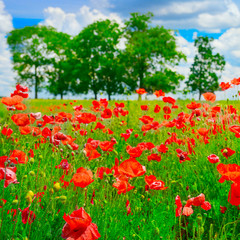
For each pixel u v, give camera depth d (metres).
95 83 39.06
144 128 4.72
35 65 43.31
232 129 3.24
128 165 2.04
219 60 42.53
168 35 38.22
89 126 5.64
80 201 2.40
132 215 2.52
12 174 1.90
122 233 2.22
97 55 38.50
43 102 18.84
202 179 3.38
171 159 4.14
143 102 12.33
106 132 4.77
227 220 2.67
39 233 1.89
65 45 41.94
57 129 3.45
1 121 4.40
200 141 4.36
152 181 2.47
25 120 3.32
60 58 44.31
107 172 2.61
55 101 20.16
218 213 2.73
